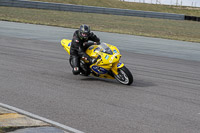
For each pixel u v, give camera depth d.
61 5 39.22
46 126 4.74
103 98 6.60
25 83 7.52
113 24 30.12
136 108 5.98
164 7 64.25
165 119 5.41
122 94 7.02
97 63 7.97
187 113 5.83
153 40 20.47
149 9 60.31
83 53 8.16
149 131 4.79
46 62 10.53
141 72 9.89
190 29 31.75
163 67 11.05
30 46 13.91
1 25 21.84
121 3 59.47
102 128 4.82
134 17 41.34
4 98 6.18
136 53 14.12
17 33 18.31
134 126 4.98
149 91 7.45
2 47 12.92
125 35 22.33
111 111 5.71
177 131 4.85
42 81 7.87
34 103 5.96
